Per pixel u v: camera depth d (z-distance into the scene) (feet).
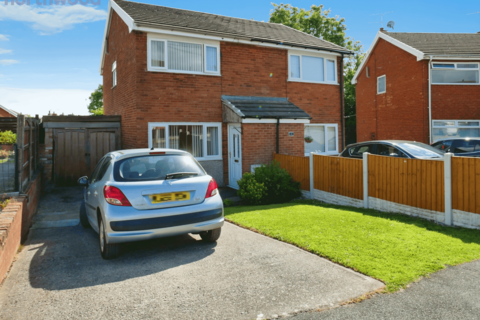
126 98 38.91
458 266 13.30
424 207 21.13
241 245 16.90
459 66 60.13
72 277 13.44
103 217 14.85
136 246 17.35
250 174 32.24
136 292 11.92
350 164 27.20
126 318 10.17
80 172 40.16
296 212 23.98
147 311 10.57
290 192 32.14
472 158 18.44
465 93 60.49
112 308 10.80
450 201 19.47
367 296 11.15
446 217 19.69
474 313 9.98
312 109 46.01
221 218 16.58
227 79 40.19
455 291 11.32
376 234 17.71
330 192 29.60
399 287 11.65
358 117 80.84
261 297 11.30
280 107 39.70
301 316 10.09
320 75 47.03
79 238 19.61
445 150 34.19
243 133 36.17
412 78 62.75
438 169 20.22
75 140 40.01
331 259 14.35
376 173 24.75
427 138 60.34
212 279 12.88
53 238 19.70
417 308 10.34
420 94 60.90
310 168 31.91
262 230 19.22
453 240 16.46
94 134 40.65
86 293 11.92
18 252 17.01
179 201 15.46
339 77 48.11
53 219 24.86
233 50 40.55
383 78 71.82
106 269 14.25
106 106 52.19
